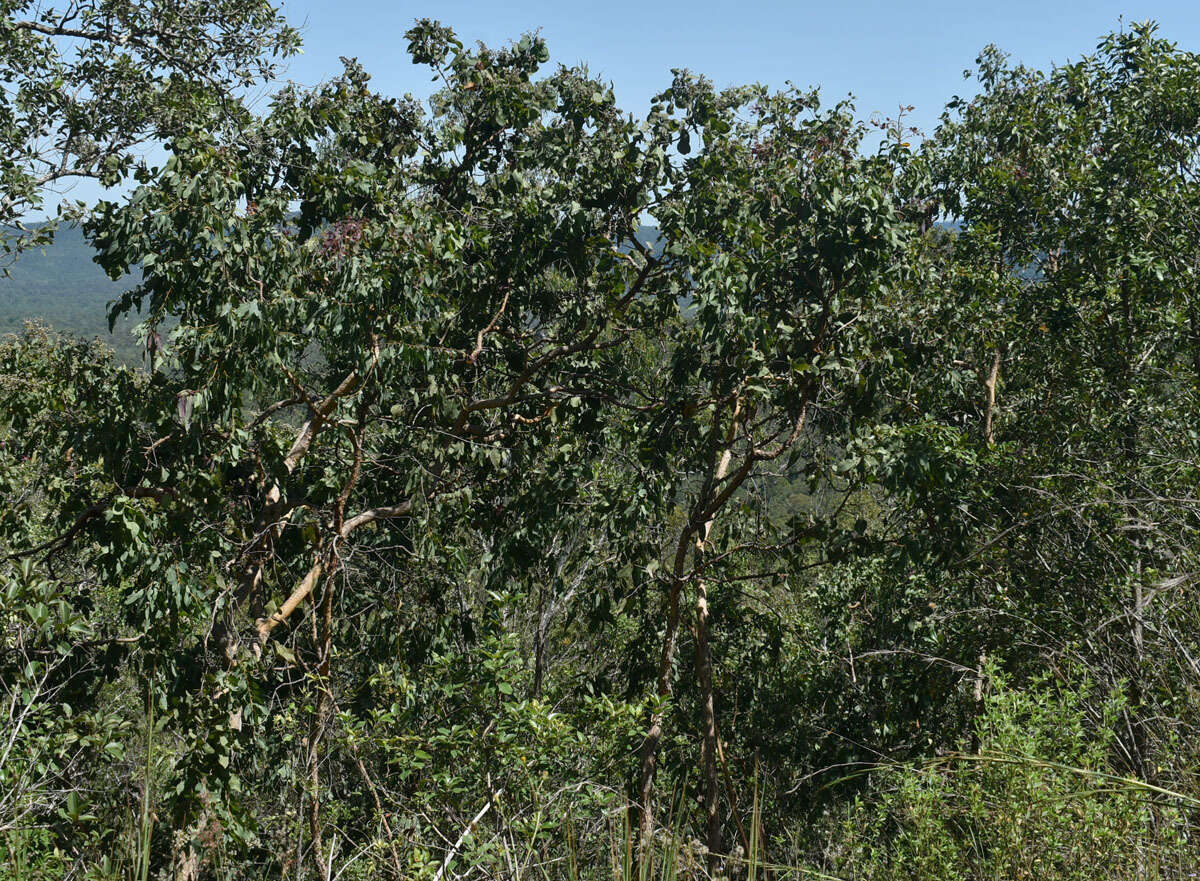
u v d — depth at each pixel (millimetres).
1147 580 5828
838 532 9555
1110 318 11852
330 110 9633
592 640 14305
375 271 7996
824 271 9320
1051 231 12562
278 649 7738
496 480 10938
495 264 10250
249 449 9328
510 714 5191
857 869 4648
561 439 11242
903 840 4273
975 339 11398
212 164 8156
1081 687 4594
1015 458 9492
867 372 9250
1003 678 4992
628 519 10227
